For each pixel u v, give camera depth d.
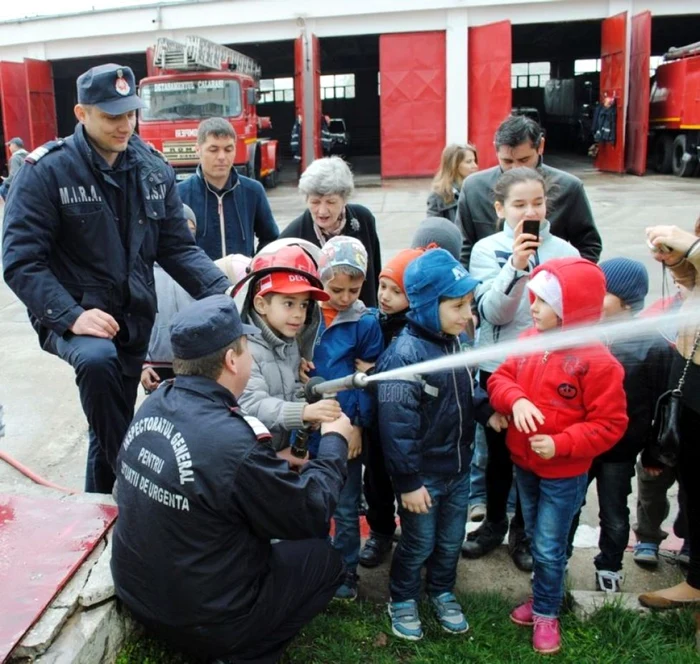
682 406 2.51
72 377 5.60
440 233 3.02
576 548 3.27
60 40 20.73
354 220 3.46
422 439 2.50
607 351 2.39
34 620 2.05
